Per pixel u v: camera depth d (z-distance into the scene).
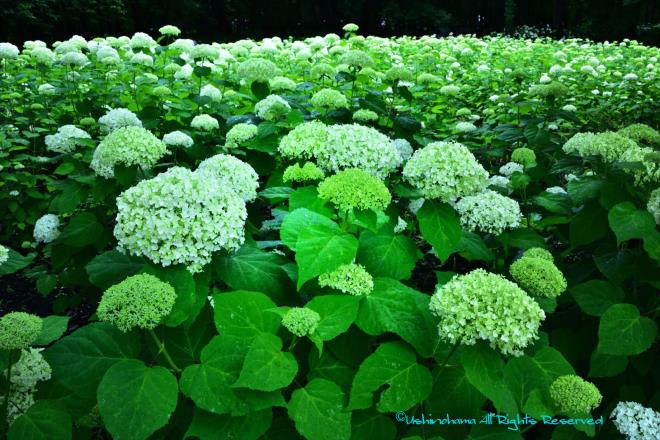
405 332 2.01
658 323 2.76
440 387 2.04
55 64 8.25
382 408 1.86
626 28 28.69
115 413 1.69
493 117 7.41
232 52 10.26
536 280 2.26
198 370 1.85
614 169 3.12
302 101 5.46
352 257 2.09
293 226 2.31
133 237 2.06
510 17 30.84
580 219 3.06
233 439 1.81
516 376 2.09
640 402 2.55
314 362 2.12
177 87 7.38
